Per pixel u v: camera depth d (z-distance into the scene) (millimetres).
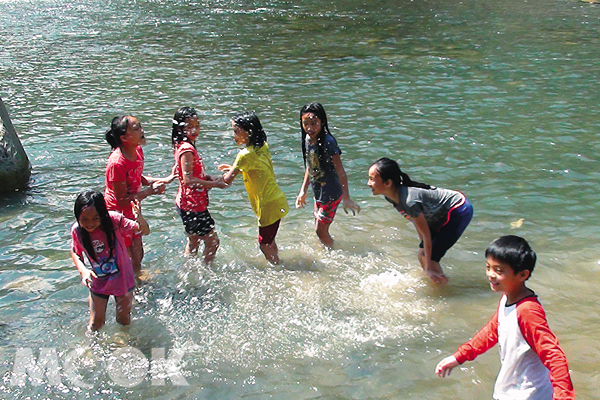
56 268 5270
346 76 12148
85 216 3977
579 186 6777
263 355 4043
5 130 7109
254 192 5109
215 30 17141
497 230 5797
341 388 3682
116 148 4891
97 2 22578
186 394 3674
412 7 20797
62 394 3701
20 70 12836
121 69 12875
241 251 5559
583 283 4785
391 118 9445
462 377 3732
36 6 21734
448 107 9945
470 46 14508
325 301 4703
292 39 15859
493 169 7352
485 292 4766
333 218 5883
